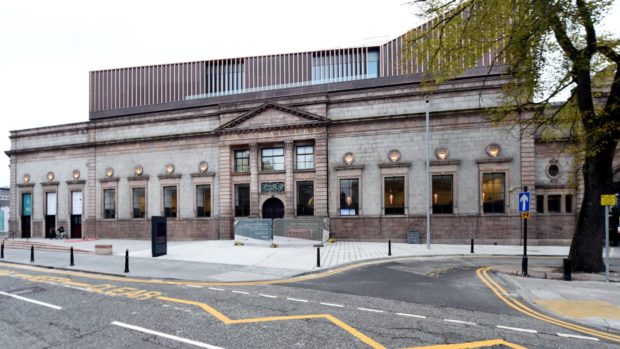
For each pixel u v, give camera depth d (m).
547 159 24.67
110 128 33.62
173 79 41.53
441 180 25.61
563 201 24.23
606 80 16.36
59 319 7.73
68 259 17.75
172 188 31.52
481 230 24.67
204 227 30.25
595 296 9.23
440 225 25.33
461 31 12.33
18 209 36.72
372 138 26.98
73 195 34.84
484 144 24.89
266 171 28.89
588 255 12.49
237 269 14.28
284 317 7.75
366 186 26.86
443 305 8.76
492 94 24.70
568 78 12.35
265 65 40.44
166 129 31.94
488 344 6.12
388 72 37.34
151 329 7.00
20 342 6.36
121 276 13.12
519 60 11.98
